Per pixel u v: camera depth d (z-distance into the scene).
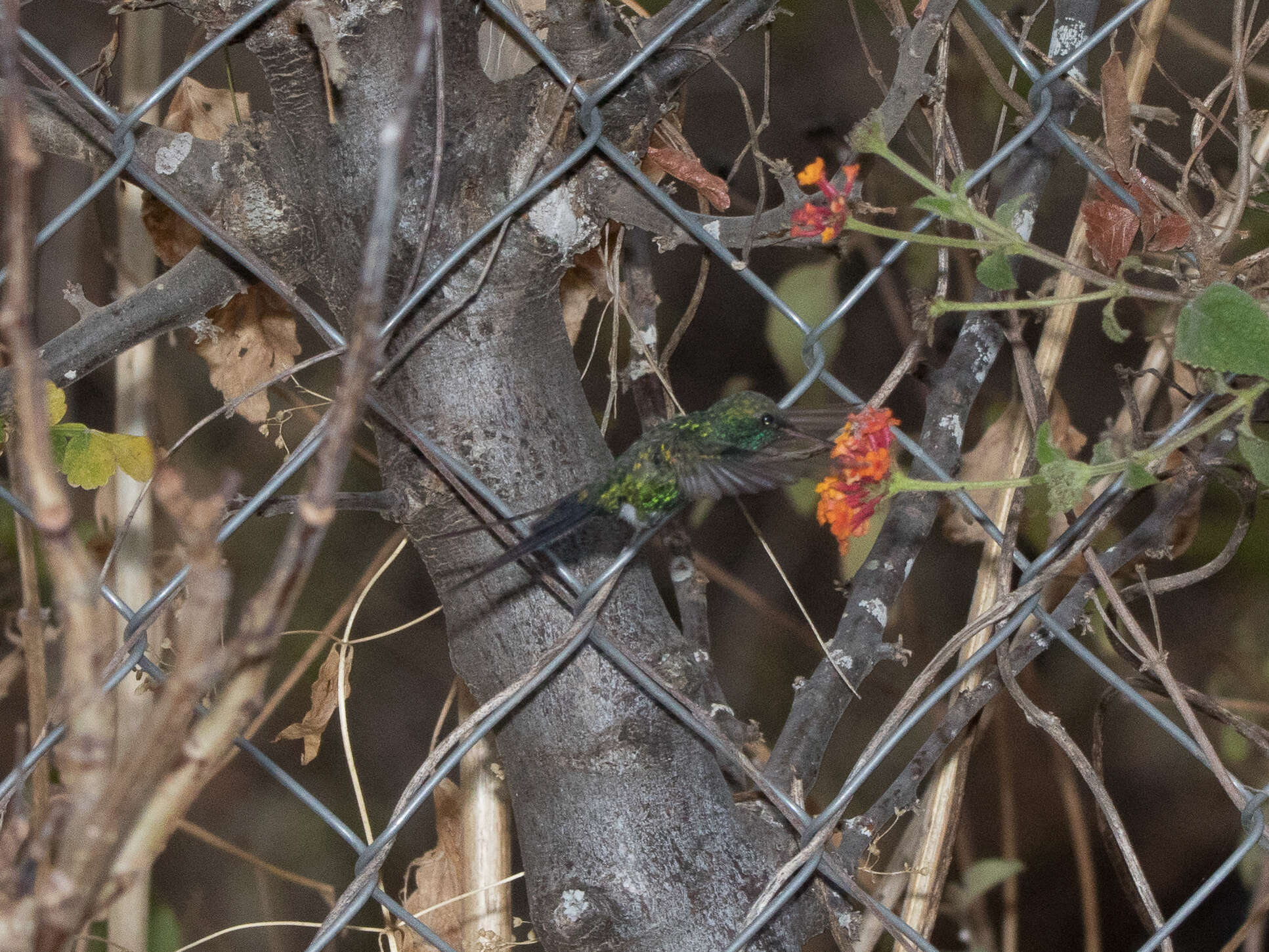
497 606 1.83
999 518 2.48
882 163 4.21
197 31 2.22
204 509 0.87
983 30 3.60
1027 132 1.69
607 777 1.80
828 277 2.79
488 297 1.80
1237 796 1.73
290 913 5.30
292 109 1.78
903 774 2.05
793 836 1.95
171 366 5.57
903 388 5.98
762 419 2.05
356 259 1.80
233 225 1.83
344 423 0.89
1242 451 1.56
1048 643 2.06
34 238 1.60
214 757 0.90
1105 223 1.74
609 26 1.83
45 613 2.31
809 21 5.50
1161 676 1.78
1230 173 3.71
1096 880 5.52
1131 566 2.60
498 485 1.81
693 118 5.77
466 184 1.78
